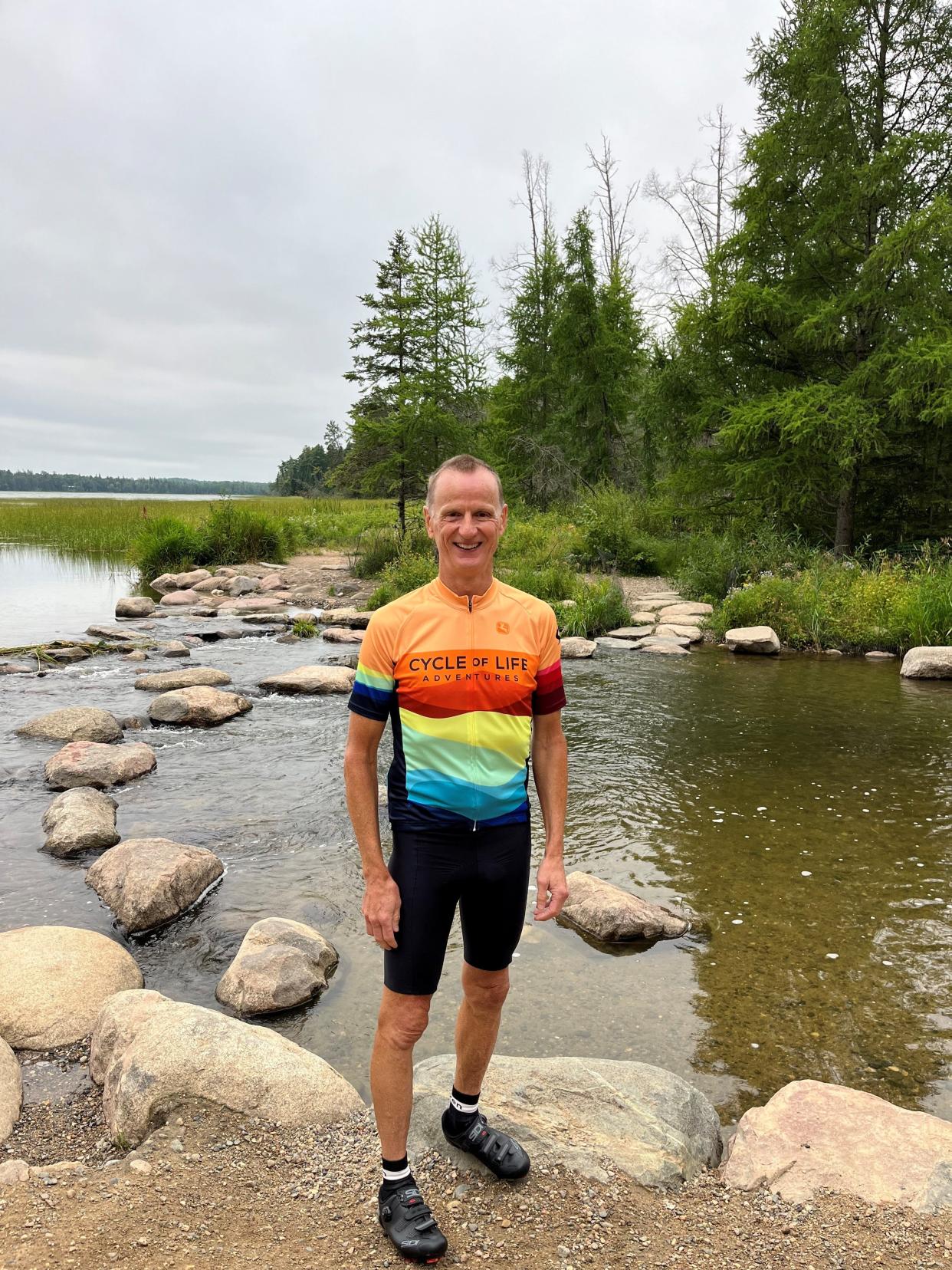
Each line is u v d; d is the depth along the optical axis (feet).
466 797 6.84
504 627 7.02
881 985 12.73
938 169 52.75
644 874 16.71
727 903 15.47
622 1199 7.69
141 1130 8.94
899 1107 9.46
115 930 14.44
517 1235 7.17
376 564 69.67
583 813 20.11
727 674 36.45
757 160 56.24
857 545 58.39
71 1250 6.79
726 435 55.26
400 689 6.91
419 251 72.74
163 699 28.71
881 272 50.55
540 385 110.83
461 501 6.81
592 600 48.62
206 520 86.12
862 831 18.84
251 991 12.13
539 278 112.37
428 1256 6.72
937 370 47.09
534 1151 8.25
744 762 23.94
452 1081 9.36
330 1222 7.32
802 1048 11.17
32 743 25.32
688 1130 8.94
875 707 30.37
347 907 15.38
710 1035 11.46
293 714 29.71
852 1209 7.66
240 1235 7.11
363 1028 11.69
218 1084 9.27
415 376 74.02
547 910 7.32
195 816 19.77
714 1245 7.14
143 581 71.87
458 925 14.99
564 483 100.48
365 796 6.97
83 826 17.93
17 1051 11.04
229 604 56.39
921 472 56.03
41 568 80.28
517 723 7.02
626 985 12.75
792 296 56.85
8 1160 8.83
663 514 68.18
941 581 42.11
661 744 25.80
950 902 15.43
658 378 65.77
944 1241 7.20
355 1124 9.04
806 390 52.31
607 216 127.54
